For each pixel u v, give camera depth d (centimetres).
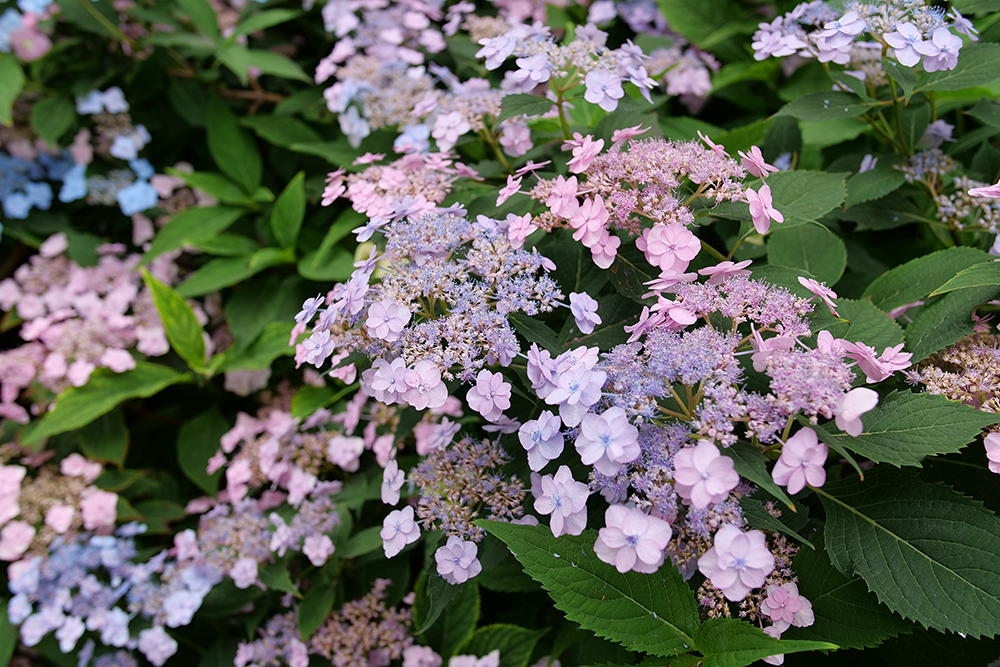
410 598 70
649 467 49
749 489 51
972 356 55
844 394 48
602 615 50
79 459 84
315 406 75
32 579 76
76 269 95
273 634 74
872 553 52
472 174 62
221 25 98
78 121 98
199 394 93
